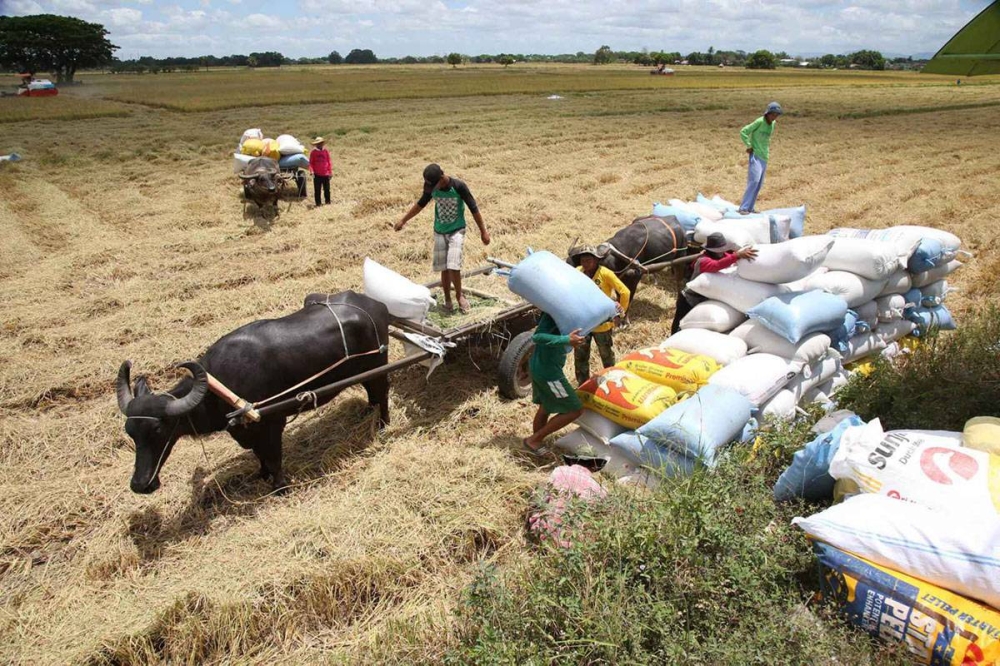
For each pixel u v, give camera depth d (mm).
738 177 17391
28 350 7902
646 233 8609
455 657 3459
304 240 12250
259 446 5211
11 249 11727
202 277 10258
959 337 6656
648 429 5020
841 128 27578
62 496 5270
